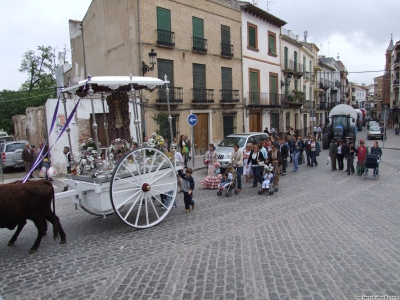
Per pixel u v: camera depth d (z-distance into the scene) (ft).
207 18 74.79
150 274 17.37
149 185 25.52
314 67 146.82
